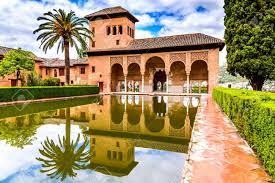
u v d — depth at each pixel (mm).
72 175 4508
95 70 38781
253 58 19781
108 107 17688
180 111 15352
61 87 25641
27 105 18469
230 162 4621
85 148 6516
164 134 8680
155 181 4238
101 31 39688
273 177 3604
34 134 8281
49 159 5484
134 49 35062
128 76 39656
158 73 39188
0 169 4777
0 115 13133
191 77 35844
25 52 29891
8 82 33688
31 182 4148
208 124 8805
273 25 19344
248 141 6004
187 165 4461
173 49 33219
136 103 20828
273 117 3551
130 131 9211
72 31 28797
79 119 12164
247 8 20125
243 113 6684
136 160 5512
